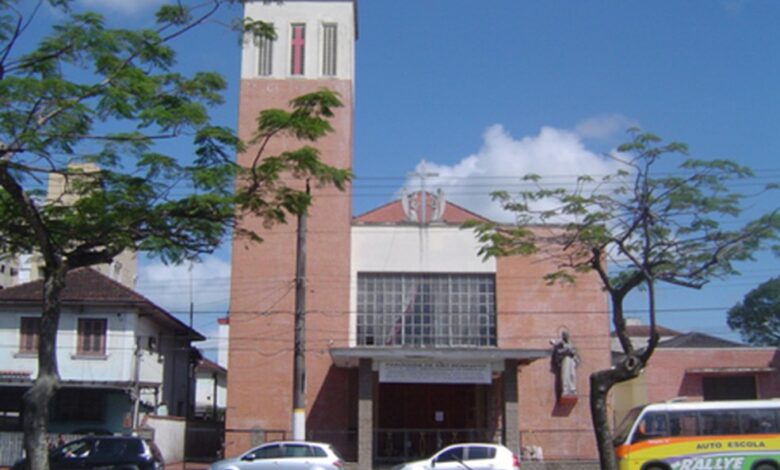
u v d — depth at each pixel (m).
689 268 21.86
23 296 37.59
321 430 36.97
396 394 39.72
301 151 15.25
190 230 16.34
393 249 38.97
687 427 25.88
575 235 22.06
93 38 14.63
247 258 38.28
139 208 15.55
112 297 37.72
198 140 15.21
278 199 16.08
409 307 38.59
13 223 16.23
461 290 38.84
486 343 38.25
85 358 37.41
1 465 33.22
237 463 26.64
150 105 14.99
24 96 14.23
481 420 38.50
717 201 21.22
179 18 14.99
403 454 36.81
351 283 38.50
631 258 21.52
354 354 33.41
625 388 39.00
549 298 38.44
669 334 52.22
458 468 26.64
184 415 46.84
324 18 40.38
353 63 41.22
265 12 40.41
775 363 39.09
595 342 38.09
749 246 21.42
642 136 21.14
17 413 37.12
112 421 37.47
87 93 14.59
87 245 15.92
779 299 54.22
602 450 20.91
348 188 39.12
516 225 24.62
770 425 25.80
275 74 39.69
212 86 15.71
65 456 25.23
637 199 21.58
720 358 39.28
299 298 28.50
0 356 37.12
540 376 37.84
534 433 37.06
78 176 15.62
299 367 28.16
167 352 43.81
